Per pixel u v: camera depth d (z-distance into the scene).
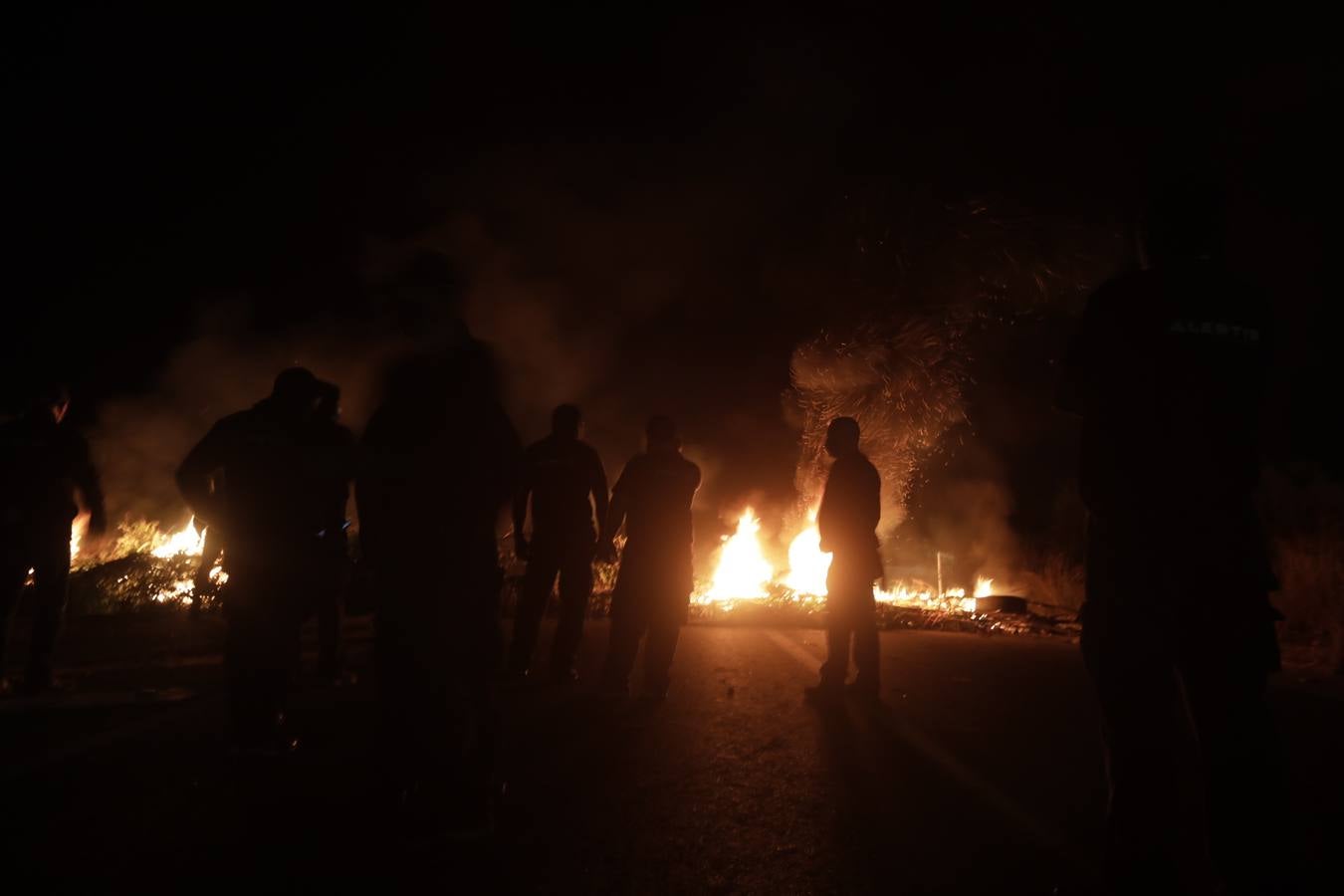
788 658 9.43
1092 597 3.40
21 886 3.63
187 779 5.11
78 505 7.75
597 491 8.29
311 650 10.02
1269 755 3.10
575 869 3.83
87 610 12.70
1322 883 3.67
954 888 3.66
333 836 4.21
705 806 4.63
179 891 3.59
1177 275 3.39
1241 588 3.14
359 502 4.39
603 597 13.73
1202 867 3.85
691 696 7.46
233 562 5.55
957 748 5.81
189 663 9.16
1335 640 9.34
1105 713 3.34
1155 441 3.28
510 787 4.94
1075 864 3.90
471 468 4.37
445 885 3.66
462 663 4.26
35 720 6.54
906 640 11.20
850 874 3.79
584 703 7.18
